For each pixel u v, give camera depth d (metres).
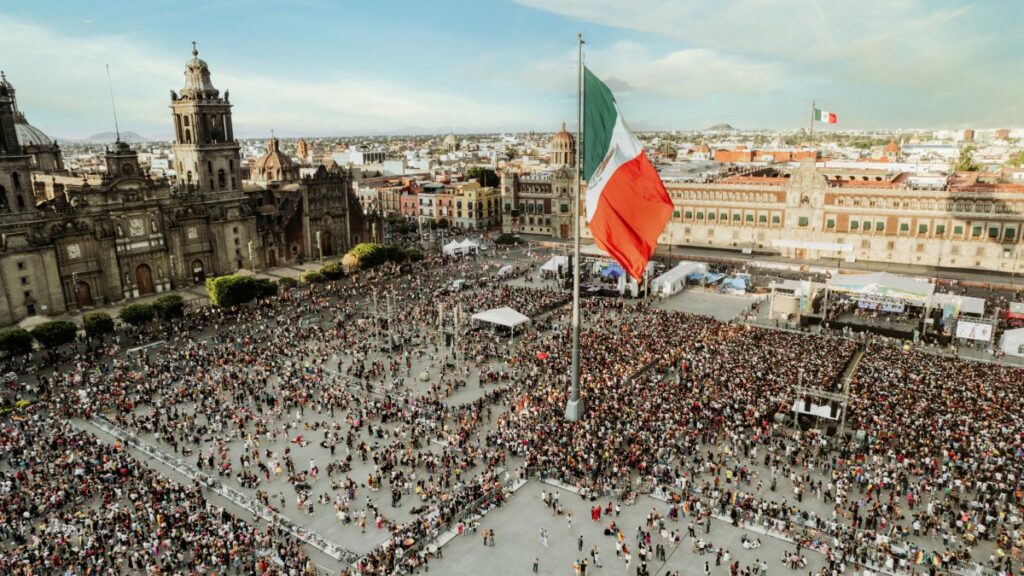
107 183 114.44
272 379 80.56
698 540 48.28
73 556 45.91
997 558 45.50
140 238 120.56
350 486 55.72
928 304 93.25
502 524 52.00
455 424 68.00
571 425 62.91
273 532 50.53
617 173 50.97
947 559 45.62
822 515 51.84
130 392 76.25
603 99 50.34
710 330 92.75
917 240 138.88
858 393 68.62
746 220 157.62
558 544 49.47
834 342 89.31
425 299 115.19
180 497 53.94
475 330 98.50
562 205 184.62
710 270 135.12
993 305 107.62
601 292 120.44
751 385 71.00
